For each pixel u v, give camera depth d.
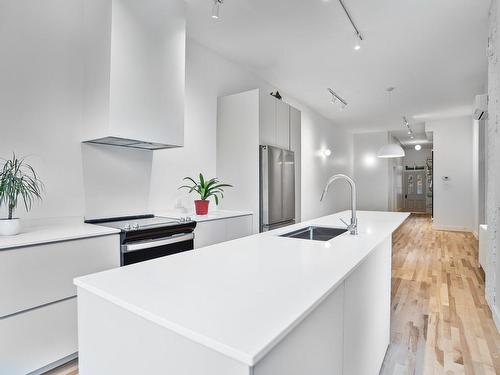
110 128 2.21
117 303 0.89
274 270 1.17
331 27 3.21
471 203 7.35
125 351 0.89
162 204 3.17
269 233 2.10
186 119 3.43
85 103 2.44
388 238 2.14
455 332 2.43
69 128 2.39
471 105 6.26
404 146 12.45
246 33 3.35
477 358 2.06
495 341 2.28
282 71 4.45
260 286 1.00
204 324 0.73
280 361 0.73
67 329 1.85
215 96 3.82
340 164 8.56
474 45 3.61
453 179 7.52
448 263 4.48
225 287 0.99
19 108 2.13
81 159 2.45
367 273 1.56
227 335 0.68
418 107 6.44
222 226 3.00
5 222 1.79
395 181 10.76
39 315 1.72
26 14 2.17
